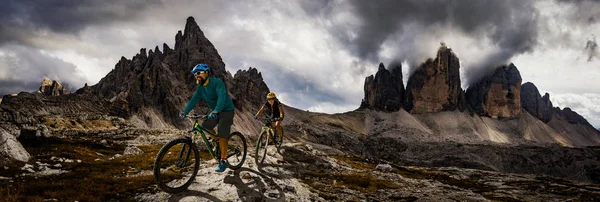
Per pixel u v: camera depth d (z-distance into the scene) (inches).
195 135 345.4
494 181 1275.8
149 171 652.7
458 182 1155.9
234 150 423.5
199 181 401.4
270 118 583.8
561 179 1432.1
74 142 1788.9
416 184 884.0
